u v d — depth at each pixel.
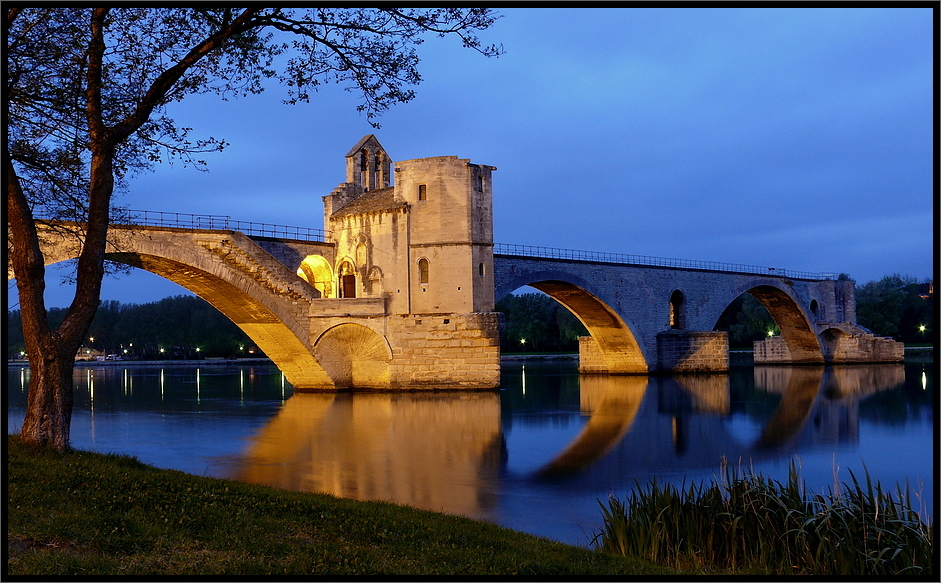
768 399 49.53
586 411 42.25
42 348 17.45
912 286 134.00
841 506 14.21
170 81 18.27
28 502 12.74
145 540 11.66
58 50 19.23
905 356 115.38
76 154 20.77
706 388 58.66
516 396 52.19
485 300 54.62
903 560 12.91
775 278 90.38
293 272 51.66
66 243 39.19
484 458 27.23
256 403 47.88
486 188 55.44
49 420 17.38
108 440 31.64
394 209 54.72
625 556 13.35
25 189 20.72
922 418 38.97
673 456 27.80
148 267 46.72
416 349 53.59
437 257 53.69
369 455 27.75
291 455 27.70
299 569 10.73
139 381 75.19
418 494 21.22
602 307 70.69
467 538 13.46
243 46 19.33
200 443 30.67
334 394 52.72
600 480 23.44
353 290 58.44
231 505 14.08
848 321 102.94
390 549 12.29
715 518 14.67
